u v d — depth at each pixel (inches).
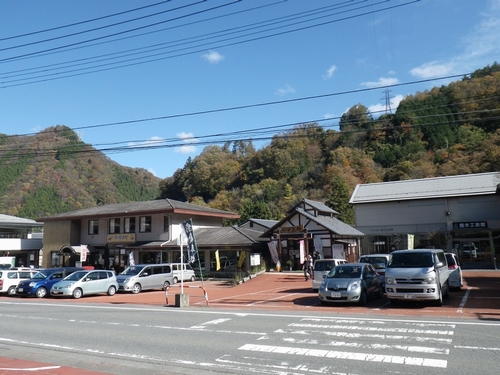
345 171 2851.9
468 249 1558.8
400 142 2974.9
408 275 593.9
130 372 295.3
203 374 288.4
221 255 1471.5
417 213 1648.6
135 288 1023.6
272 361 314.0
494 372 271.4
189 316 554.3
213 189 3503.9
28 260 1955.0
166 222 1547.7
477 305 597.3
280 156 3324.3
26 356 352.8
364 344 359.3
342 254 1344.7
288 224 1427.2
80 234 1729.8
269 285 1063.6
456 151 2453.2
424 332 404.2
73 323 520.1
